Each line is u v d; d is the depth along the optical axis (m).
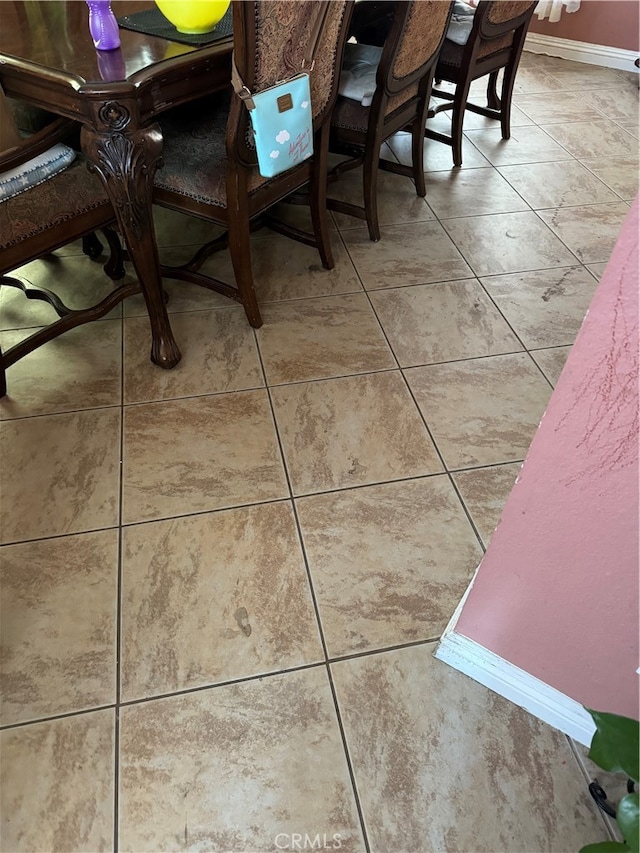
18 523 1.38
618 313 0.60
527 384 1.75
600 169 2.80
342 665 1.17
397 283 2.10
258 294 2.03
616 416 0.67
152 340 1.75
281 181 1.73
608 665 0.94
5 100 1.35
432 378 1.76
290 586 1.29
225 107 1.86
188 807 1.01
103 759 1.05
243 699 1.13
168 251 2.20
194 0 1.39
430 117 2.96
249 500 1.44
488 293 2.08
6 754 1.05
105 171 1.35
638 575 0.79
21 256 1.42
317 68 1.54
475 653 1.12
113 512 1.41
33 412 1.63
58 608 1.24
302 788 1.03
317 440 1.58
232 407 1.66
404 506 1.44
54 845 0.97
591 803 1.03
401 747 1.08
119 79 1.24
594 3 3.69
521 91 3.53
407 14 1.71
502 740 1.09
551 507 0.81
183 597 1.26
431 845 0.98
